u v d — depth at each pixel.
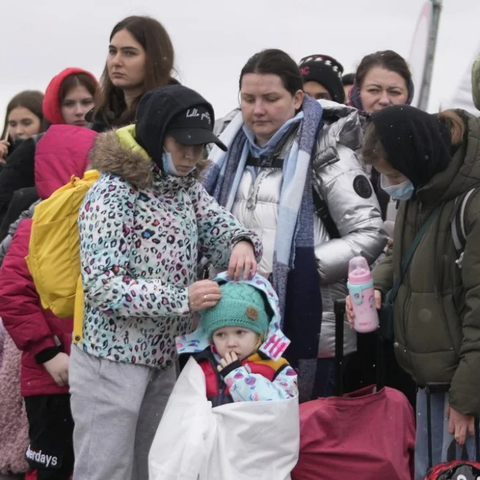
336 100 8.22
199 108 5.11
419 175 5.04
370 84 7.44
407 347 5.23
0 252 7.08
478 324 4.91
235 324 5.16
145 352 5.27
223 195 6.30
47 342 6.11
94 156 5.15
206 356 5.25
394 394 5.62
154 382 5.51
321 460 5.31
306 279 6.01
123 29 6.91
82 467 5.29
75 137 6.44
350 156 6.21
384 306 5.41
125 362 5.23
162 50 6.95
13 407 7.16
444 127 5.07
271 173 6.23
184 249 5.25
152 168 5.12
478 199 4.96
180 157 5.10
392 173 5.12
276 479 5.00
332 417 5.35
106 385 5.23
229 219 5.54
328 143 6.18
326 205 6.20
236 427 4.96
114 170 5.05
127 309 5.04
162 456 5.03
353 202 6.10
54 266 5.43
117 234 5.04
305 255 6.02
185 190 5.38
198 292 5.09
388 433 5.39
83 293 5.28
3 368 7.23
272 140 6.23
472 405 4.95
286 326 6.07
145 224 5.14
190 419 5.00
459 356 5.07
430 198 5.07
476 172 5.00
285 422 5.02
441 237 5.07
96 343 5.23
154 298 5.03
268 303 5.31
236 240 5.45
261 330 5.23
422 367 5.16
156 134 5.05
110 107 7.19
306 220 6.09
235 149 6.40
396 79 7.42
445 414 5.22
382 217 6.77
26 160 7.57
